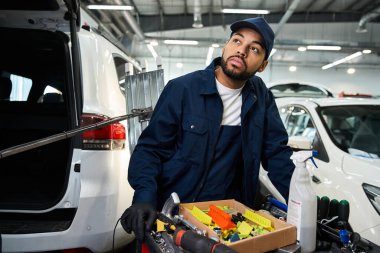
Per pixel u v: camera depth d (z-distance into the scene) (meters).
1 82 2.75
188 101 1.44
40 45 2.43
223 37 12.46
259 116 1.53
